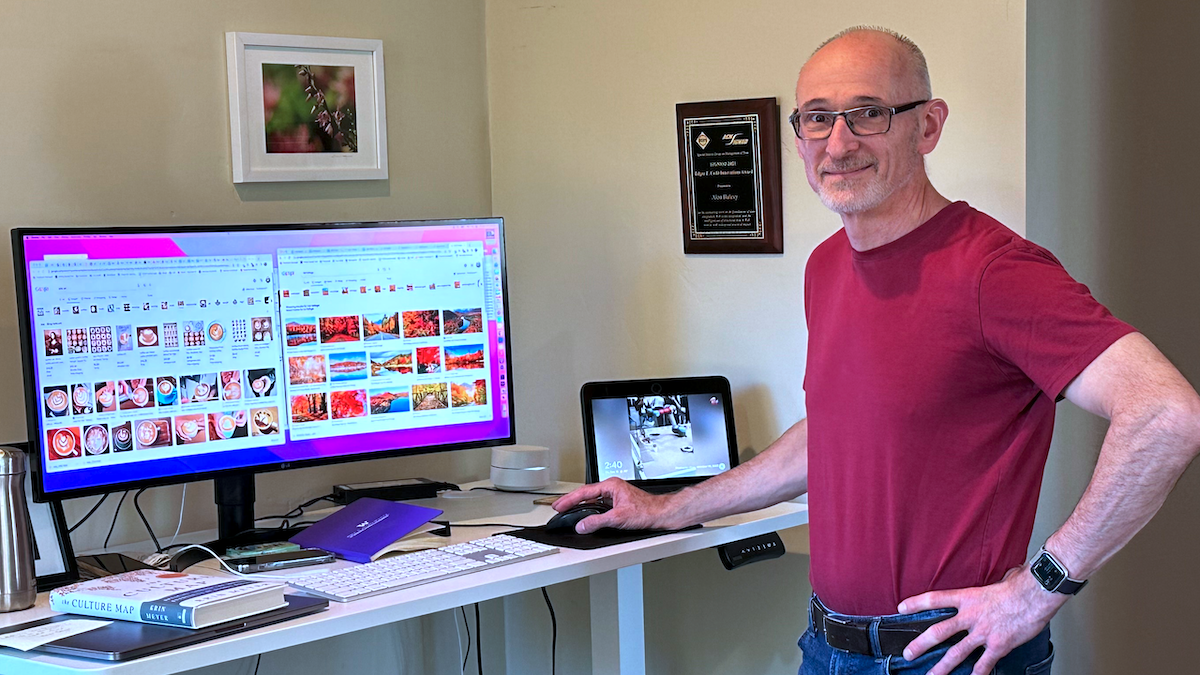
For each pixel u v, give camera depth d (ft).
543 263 9.22
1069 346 5.01
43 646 4.93
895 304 5.57
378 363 7.30
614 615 7.38
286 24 8.02
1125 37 7.46
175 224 7.55
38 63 6.92
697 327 8.43
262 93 7.86
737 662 8.42
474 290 7.60
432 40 8.91
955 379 5.38
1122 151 7.56
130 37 7.30
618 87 8.67
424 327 7.45
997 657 5.17
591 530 6.79
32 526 6.05
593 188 8.87
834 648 5.84
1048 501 7.40
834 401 5.86
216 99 7.71
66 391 6.26
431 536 6.93
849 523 5.75
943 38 7.21
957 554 5.42
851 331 5.77
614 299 8.84
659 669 8.85
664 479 7.97
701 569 8.54
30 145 6.91
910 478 5.49
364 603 5.56
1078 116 7.37
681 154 8.29
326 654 8.51
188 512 7.70
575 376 9.12
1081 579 4.99
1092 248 7.56
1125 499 4.83
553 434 9.30
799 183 7.86
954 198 7.25
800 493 6.87
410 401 7.42
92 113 7.15
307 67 8.08
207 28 7.64
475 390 7.63
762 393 8.14
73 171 7.09
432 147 8.94
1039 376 5.11
